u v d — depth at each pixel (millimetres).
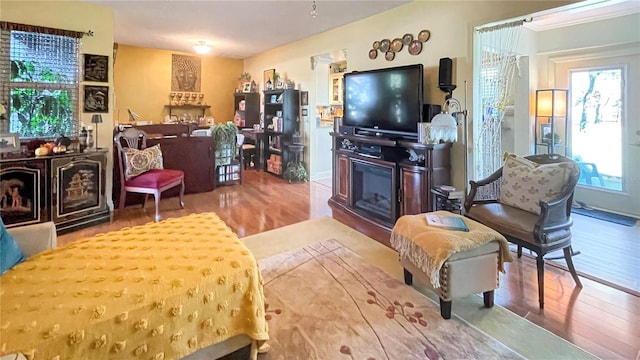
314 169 6527
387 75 3936
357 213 4250
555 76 4852
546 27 4777
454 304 2309
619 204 4406
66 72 3969
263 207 4645
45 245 1925
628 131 4281
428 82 3846
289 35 5855
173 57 7582
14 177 3215
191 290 1525
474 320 2121
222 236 2076
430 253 2137
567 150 4789
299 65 6445
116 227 3805
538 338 1948
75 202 3674
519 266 2898
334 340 1920
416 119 3627
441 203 3355
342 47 5215
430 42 3805
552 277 2693
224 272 1659
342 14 4504
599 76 4477
